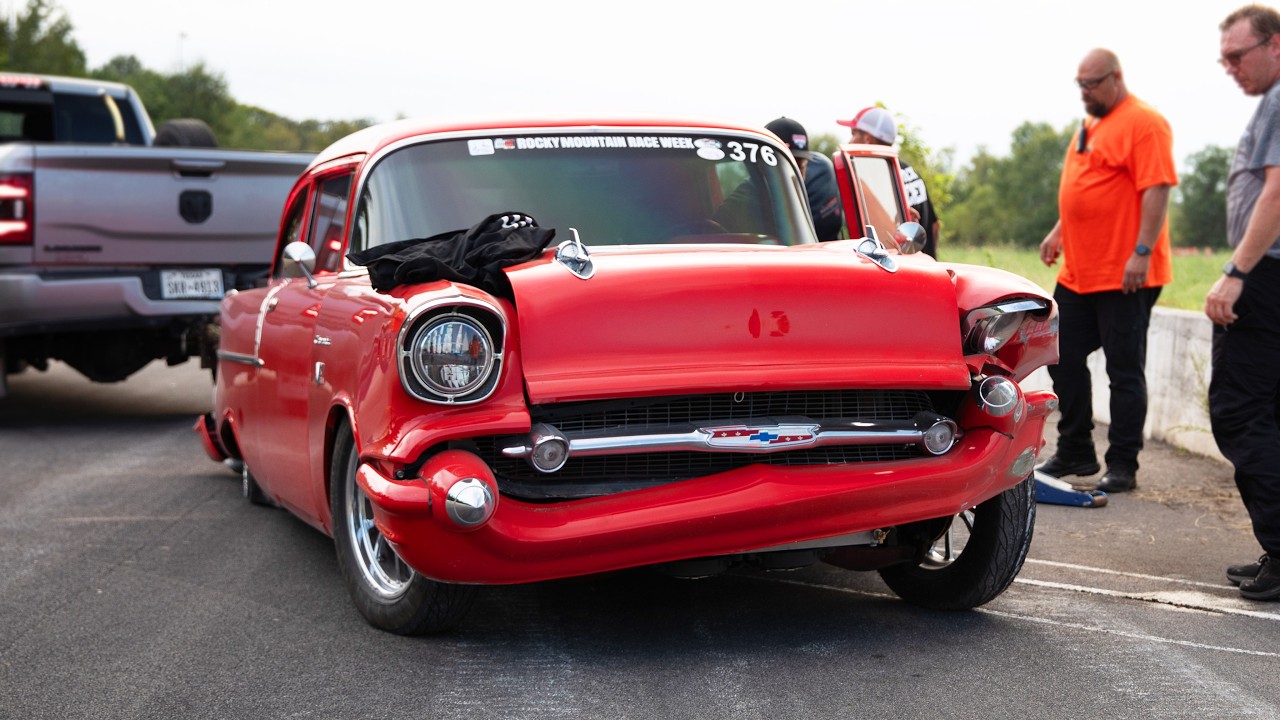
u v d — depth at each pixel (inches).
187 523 232.2
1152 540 208.2
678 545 137.3
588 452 135.1
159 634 161.2
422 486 130.8
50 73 1973.4
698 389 134.6
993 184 4040.4
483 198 171.9
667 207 175.3
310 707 132.3
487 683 137.9
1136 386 248.7
